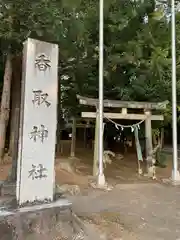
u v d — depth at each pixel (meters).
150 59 10.96
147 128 10.32
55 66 4.62
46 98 4.51
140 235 4.74
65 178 9.06
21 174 4.30
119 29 10.37
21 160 4.31
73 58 10.70
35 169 4.42
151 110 10.84
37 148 4.44
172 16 9.59
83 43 10.10
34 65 4.43
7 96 10.69
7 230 3.94
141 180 9.59
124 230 4.93
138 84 11.80
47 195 4.54
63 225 4.43
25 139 4.33
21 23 8.04
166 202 6.86
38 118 4.44
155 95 12.13
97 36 11.01
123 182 9.17
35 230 4.13
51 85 4.56
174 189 8.29
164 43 10.79
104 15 10.14
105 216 5.65
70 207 4.61
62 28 8.45
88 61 11.14
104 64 11.35
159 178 9.91
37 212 4.24
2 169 9.36
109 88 12.66
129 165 12.62
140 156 10.70
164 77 12.11
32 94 4.39
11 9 7.66
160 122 12.74
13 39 8.59
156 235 4.76
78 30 9.16
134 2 10.80
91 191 7.82
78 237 4.40
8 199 4.66
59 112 14.35
